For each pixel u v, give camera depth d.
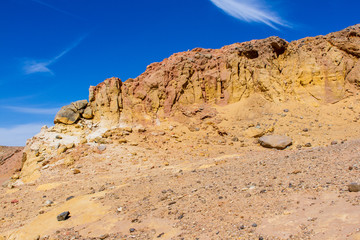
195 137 28.45
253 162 15.22
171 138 28.39
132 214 9.97
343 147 14.02
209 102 34.00
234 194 9.75
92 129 30.30
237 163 16.27
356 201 6.80
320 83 31.80
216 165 17.31
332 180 8.85
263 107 31.06
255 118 30.02
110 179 18.02
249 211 8.00
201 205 9.41
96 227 9.40
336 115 28.75
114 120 30.92
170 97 33.16
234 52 35.28
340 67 32.31
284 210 7.46
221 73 34.91
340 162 10.79
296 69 33.25
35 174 22.12
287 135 26.09
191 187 12.09
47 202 13.97
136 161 22.70
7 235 10.18
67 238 8.88
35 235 9.67
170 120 31.81
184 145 26.80
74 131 29.88
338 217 6.24
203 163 19.22
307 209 7.20
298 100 31.45
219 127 29.73
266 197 8.75
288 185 9.37
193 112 32.12
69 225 10.08
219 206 8.95
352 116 28.09
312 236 5.77
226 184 11.25
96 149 25.12
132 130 29.92
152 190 12.78
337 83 31.56
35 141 28.06
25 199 16.03
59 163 23.12
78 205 12.18
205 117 31.64
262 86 32.53
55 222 10.59
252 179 11.20
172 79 34.31
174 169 18.53
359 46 33.38
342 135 24.53
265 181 10.47
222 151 24.83
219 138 27.91
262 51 34.66
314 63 32.69
